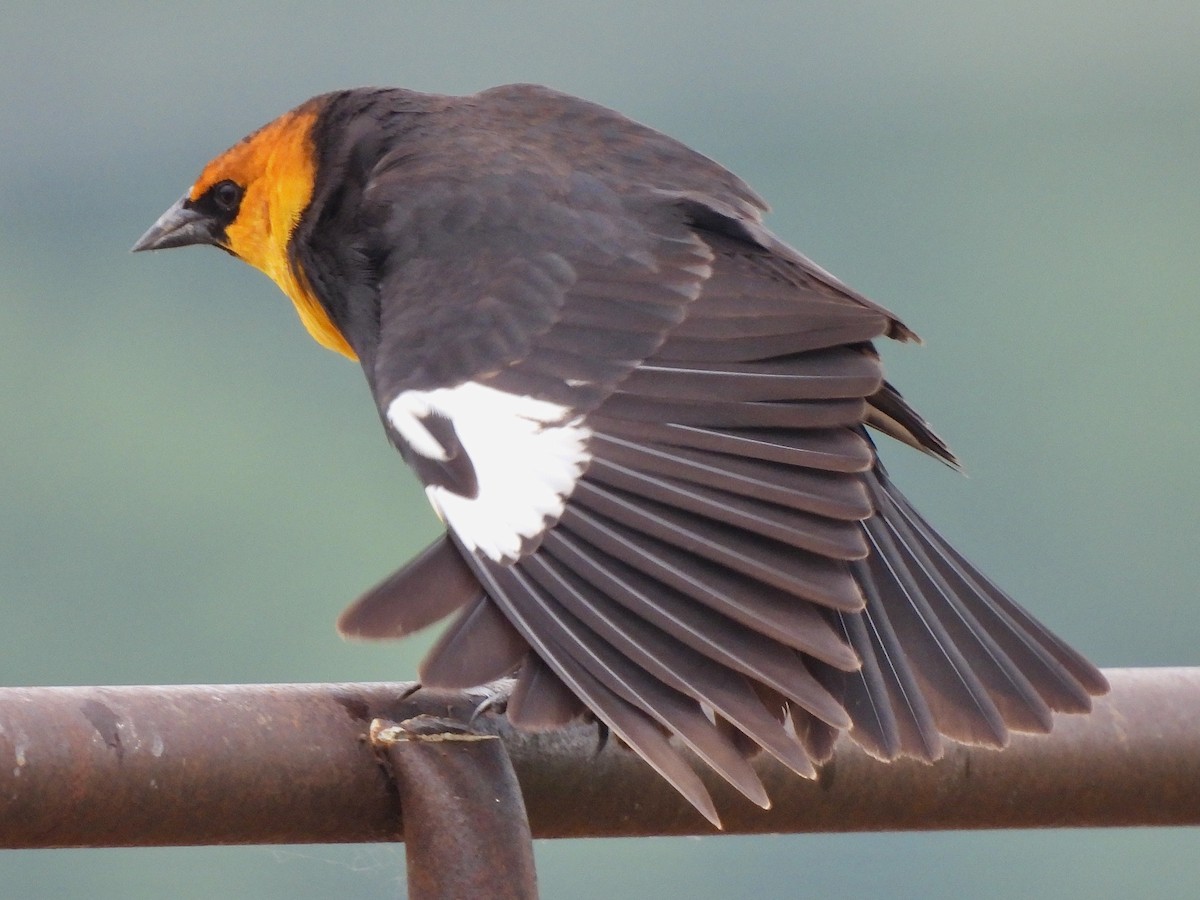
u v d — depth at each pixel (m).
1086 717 7.57
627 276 8.81
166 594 29.53
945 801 7.52
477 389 8.43
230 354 33.78
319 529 30.05
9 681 27.98
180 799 6.53
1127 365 33.28
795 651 7.24
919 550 8.26
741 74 42.12
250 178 11.20
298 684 6.88
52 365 35.19
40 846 6.47
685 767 6.85
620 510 7.67
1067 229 36.91
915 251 38.59
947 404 32.59
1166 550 29.48
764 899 27.05
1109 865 28.05
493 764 6.76
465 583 7.59
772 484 7.66
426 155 9.99
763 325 8.36
